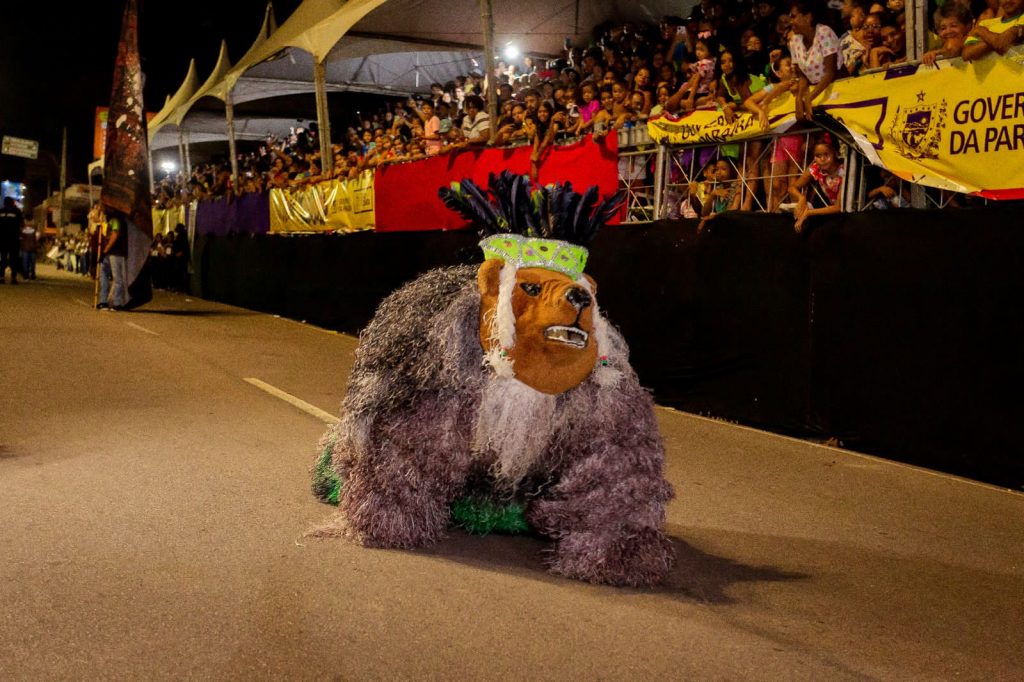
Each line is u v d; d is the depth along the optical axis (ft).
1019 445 21.13
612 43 40.88
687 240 29.66
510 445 13.50
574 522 14.08
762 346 27.40
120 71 55.26
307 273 55.77
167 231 87.92
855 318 24.66
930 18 24.84
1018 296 21.06
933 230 22.75
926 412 23.02
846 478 22.02
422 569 13.93
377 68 62.08
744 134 28.14
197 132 87.40
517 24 48.29
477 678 10.56
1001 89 21.27
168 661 10.64
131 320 51.80
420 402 14.12
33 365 33.32
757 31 30.76
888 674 11.40
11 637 11.10
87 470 19.13
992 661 12.04
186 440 22.38
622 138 32.91
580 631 12.02
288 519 16.20
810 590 14.34
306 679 10.36
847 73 25.61
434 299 14.47
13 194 218.79
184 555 14.16
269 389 30.48
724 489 20.65
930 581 15.20
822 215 25.58
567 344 13.07
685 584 14.14
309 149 72.43
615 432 13.88
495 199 14.64
